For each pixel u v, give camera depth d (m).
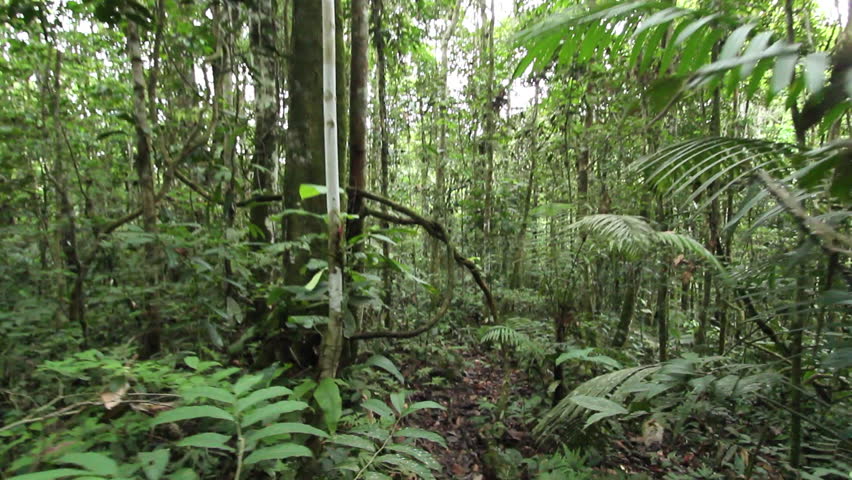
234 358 2.94
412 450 1.55
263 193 3.56
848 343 1.30
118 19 2.46
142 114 2.47
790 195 1.18
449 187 7.32
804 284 1.55
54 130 3.52
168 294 2.48
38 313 2.38
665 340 3.85
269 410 1.13
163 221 3.22
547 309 4.49
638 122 3.98
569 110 4.80
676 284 4.09
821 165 0.97
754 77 1.20
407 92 8.18
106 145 4.49
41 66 3.61
